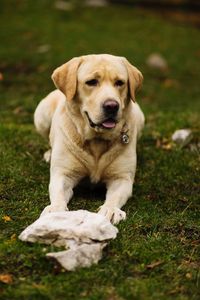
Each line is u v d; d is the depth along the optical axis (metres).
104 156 6.41
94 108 6.04
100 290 4.47
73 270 4.71
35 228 5.04
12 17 21.91
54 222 5.06
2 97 12.43
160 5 26.94
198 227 5.76
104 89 6.05
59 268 4.70
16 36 19.20
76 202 6.30
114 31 21.09
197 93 14.48
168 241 5.39
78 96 6.29
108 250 5.07
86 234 4.96
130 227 5.58
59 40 18.89
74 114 6.38
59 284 4.52
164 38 20.89
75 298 4.36
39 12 22.75
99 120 5.99
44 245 5.00
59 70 6.42
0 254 4.90
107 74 6.15
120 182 6.47
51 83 14.16
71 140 6.41
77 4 24.92
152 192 6.83
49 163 7.45
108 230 5.12
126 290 4.46
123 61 6.47
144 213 6.00
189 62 17.86
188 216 6.12
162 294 4.46
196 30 23.12
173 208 6.39
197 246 5.32
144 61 17.33
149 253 5.05
